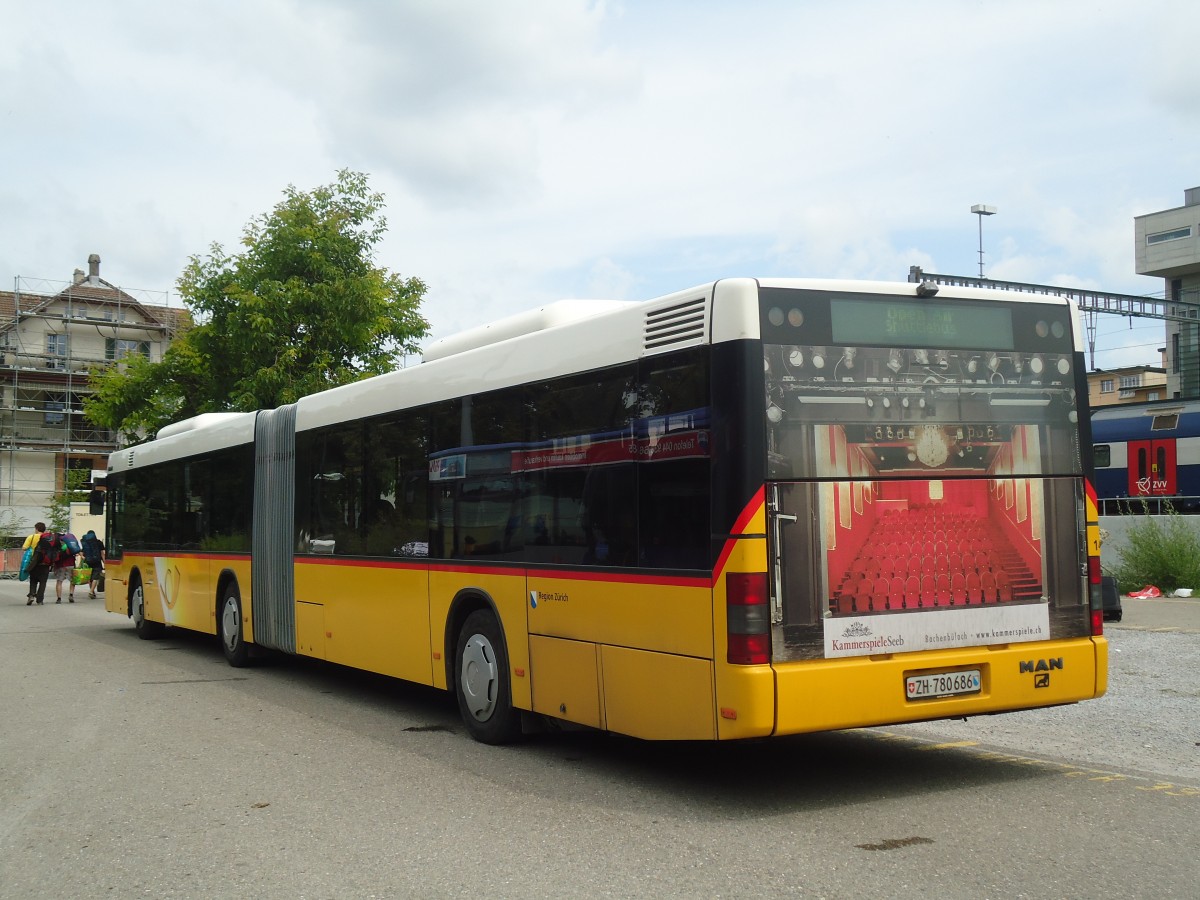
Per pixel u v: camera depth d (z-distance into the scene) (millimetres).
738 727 5887
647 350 6742
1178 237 54031
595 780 7113
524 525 7895
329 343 25219
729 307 6160
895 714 6223
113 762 7879
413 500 9477
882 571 6301
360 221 26109
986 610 6590
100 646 16062
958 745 8078
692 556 6266
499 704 8195
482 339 8961
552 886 4938
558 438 7551
